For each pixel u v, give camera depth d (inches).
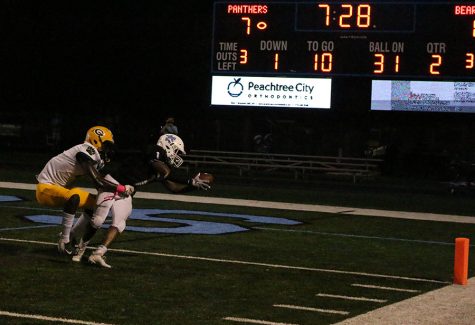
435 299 441.4
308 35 1424.7
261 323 372.5
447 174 1582.2
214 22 1457.9
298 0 1423.5
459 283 493.0
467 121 1419.8
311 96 1437.0
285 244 649.6
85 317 370.6
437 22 1376.7
